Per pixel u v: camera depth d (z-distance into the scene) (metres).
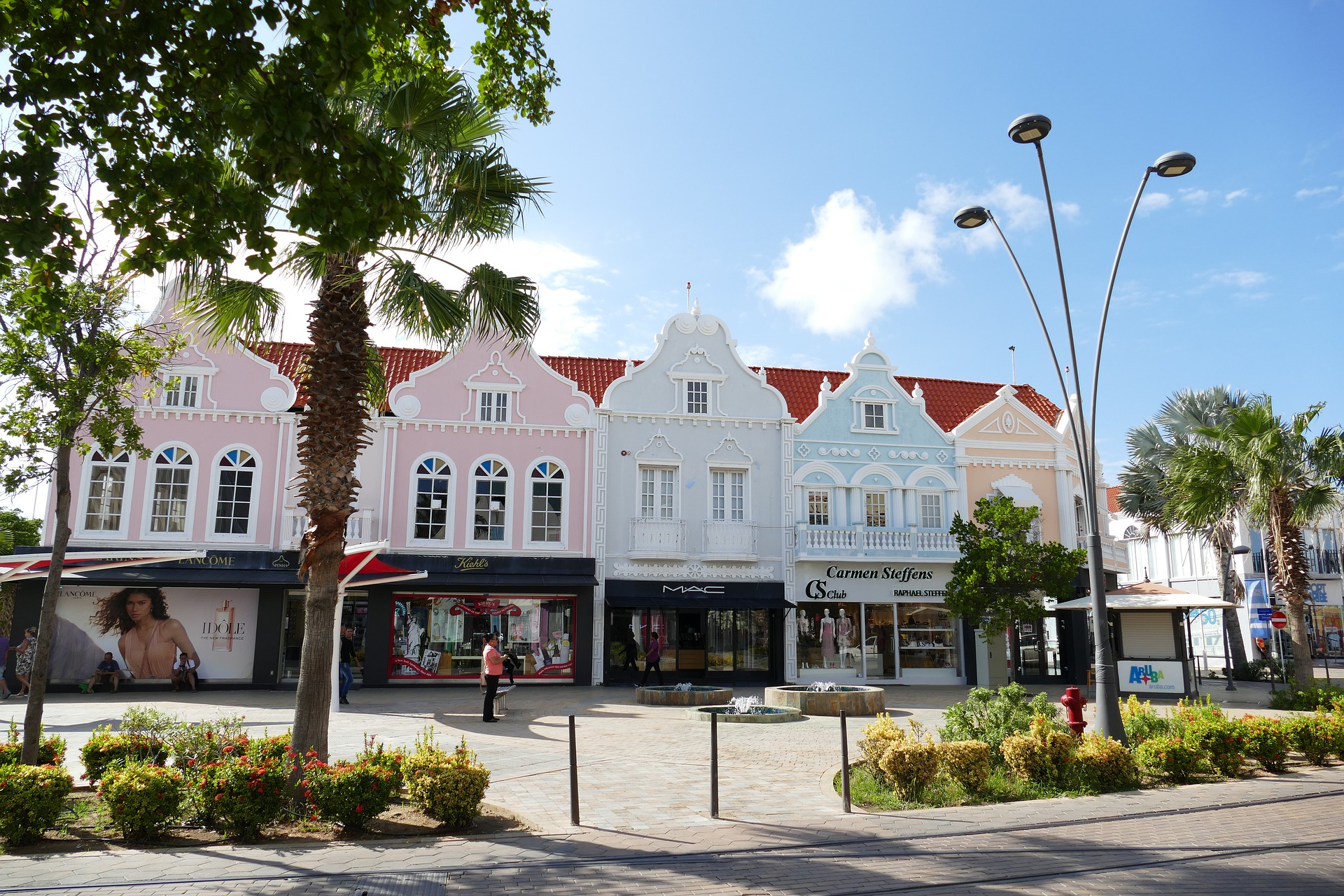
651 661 25.94
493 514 27.16
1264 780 12.36
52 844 8.37
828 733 16.22
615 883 7.13
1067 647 29.56
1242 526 42.03
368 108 10.86
